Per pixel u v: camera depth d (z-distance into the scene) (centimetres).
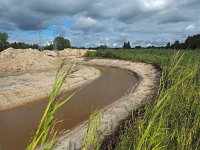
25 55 4522
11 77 2956
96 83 3042
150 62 4253
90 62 5797
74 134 1265
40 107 1952
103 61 5616
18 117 1712
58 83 315
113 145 895
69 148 1102
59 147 1102
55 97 324
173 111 646
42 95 2253
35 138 303
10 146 1279
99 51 6356
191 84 785
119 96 2334
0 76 3134
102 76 3678
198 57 1102
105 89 2667
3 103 1942
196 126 557
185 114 666
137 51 5991
